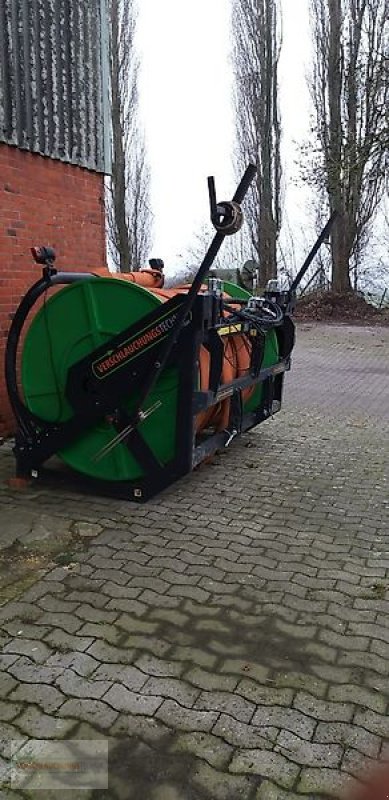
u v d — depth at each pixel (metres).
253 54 23.72
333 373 11.49
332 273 23.16
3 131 5.95
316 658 2.95
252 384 5.46
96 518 4.46
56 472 4.93
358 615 3.32
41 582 3.58
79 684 2.74
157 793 2.22
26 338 4.77
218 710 2.61
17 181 6.22
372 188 20.70
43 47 6.39
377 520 4.58
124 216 25.23
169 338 4.21
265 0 23.22
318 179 10.13
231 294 6.49
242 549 4.05
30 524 4.30
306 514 4.66
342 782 2.27
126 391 4.45
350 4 19.95
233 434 5.34
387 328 19.12
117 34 23.75
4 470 5.42
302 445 6.53
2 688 2.71
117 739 2.45
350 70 13.66
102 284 4.46
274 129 24.14
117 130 24.42
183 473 4.52
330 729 2.51
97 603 3.37
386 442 6.73
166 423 4.57
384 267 23.48
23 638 3.06
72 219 7.10
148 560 3.87
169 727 2.51
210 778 2.28
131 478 4.73
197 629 3.16
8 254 6.18
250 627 3.19
